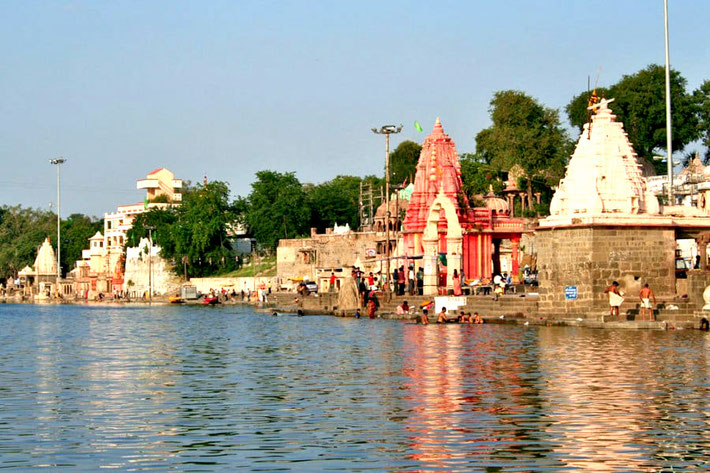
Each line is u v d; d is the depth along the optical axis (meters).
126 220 179.12
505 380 27.00
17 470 17.00
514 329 46.84
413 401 23.59
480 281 70.00
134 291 143.88
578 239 49.72
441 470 16.73
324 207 131.88
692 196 72.50
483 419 21.05
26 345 44.72
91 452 18.33
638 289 49.66
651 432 19.50
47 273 176.12
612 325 45.38
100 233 187.00
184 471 16.89
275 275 121.88
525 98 105.75
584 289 49.53
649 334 41.50
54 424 21.16
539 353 34.09
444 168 79.94
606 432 19.53
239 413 22.31
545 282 51.50
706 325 43.38
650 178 85.19
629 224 49.50
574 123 102.56
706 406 22.33
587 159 51.53
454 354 34.59
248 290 120.94
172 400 24.47
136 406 23.55
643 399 23.33
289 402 23.81
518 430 19.83
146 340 47.75
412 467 16.94
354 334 47.25
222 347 41.69
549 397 23.81
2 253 193.50
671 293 50.00
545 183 102.31
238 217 139.38
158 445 18.91
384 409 22.52
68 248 190.12
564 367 29.70
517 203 103.00
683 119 96.00
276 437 19.50
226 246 137.38
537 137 103.56
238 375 29.83
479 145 112.88
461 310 56.78
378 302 68.19
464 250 79.00
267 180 128.62
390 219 100.31
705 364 29.94
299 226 127.12
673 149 99.44
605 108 52.38
